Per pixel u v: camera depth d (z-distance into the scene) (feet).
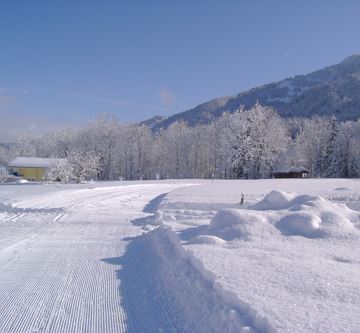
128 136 274.36
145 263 30.27
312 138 253.24
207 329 16.52
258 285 19.36
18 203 73.15
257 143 220.43
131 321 18.60
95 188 121.70
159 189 130.72
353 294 17.93
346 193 80.48
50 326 18.15
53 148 314.35
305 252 27.17
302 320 14.83
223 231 34.35
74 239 41.68
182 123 297.74
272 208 47.26
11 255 33.22
